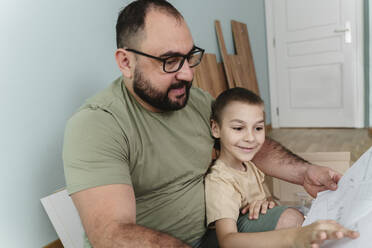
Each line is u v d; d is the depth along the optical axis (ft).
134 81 2.58
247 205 3.08
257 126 3.01
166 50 2.44
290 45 11.82
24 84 3.81
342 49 10.81
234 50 9.97
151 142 2.65
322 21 11.02
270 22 12.06
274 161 3.41
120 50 2.58
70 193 2.25
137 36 2.49
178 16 2.55
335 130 11.10
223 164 3.11
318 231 1.72
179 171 2.81
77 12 4.50
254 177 3.31
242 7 10.48
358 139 9.50
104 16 4.98
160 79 2.52
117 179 2.22
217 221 2.77
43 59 4.02
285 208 2.88
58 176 4.19
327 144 9.28
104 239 1.96
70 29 4.39
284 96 12.31
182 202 2.82
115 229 1.97
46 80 4.06
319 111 11.68
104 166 2.24
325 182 2.96
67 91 4.34
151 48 2.45
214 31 8.79
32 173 3.88
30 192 3.86
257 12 11.56
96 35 4.83
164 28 2.44
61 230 3.84
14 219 3.70
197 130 3.06
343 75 10.96
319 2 10.96
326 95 11.43
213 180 2.96
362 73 10.68
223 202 2.79
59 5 4.24
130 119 2.59
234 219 2.75
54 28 4.17
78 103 4.50
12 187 3.68
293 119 12.28
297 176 3.26
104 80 4.98
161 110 2.76
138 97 2.67
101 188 2.16
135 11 2.55
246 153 3.02
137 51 2.49
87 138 2.30
